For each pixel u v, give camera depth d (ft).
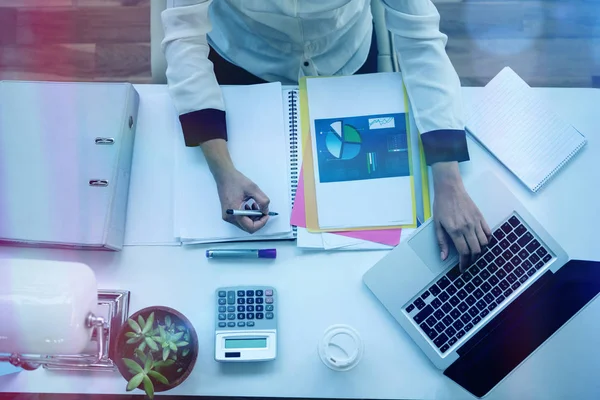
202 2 3.34
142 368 2.72
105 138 3.20
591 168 3.39
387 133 3.39
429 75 3.34
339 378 3.09
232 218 3.18
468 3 6.17
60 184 3.13
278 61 3.83
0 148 3.18
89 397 4.33
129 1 6.21
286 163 3.37
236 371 3.09
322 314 3.17
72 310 2.53
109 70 6.10
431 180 3.35
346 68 4.04
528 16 6.14
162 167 3.41
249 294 3.14
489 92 3.52
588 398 3.06
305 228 3.27
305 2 3.24
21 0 6.24
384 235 3.26
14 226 3.05
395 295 3.15
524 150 3.40
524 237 3.21
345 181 3.32
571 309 3.14
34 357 2.85
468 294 3.15
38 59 6.13
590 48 6.07
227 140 3.37
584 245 3.28
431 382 3.09
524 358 3.09
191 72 3.34
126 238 3.29
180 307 3.19
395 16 3.38
